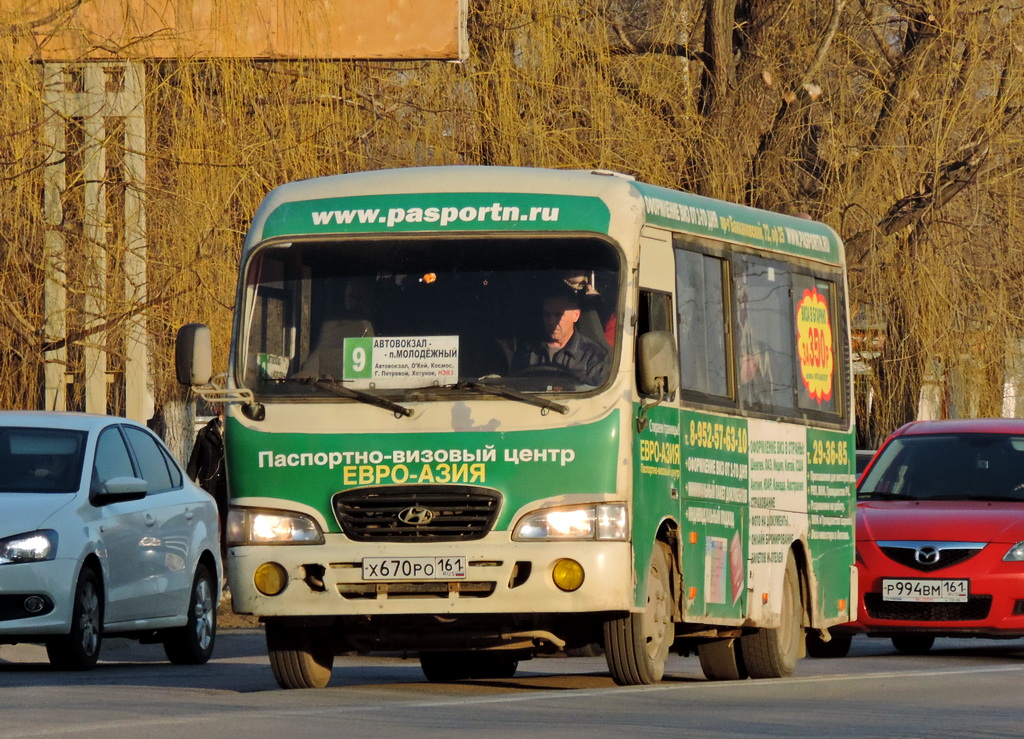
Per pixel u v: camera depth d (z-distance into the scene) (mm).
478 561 29672
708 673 37531
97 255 48938
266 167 50781
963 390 62938
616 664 31312
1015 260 61875
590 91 55688
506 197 31016
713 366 33969
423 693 30656
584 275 30531
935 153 60500
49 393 49406
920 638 48469
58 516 38219
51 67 49156
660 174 56281
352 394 30281
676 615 32312
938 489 47344
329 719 25344
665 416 31578
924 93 60844
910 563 43750
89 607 38625
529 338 30344
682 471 32312
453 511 29859
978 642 52000
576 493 29766
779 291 37281
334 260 31000
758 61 61062
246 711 26453
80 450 40062
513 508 29766
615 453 29859
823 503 38969
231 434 30672
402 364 30391
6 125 47625
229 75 50969
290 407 30453
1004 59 61219
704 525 33188
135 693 30297
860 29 63750
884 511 45281
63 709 27000
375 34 52531
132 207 49312
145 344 49719
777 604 36281
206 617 43562
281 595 30141
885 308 61406
